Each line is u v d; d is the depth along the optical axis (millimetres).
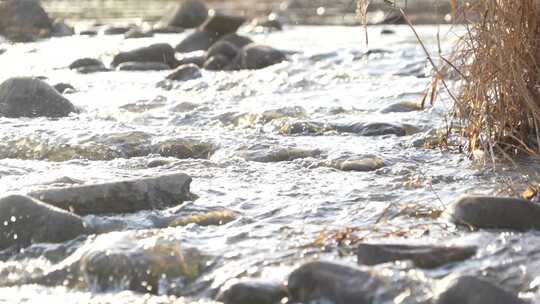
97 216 11508
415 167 13969
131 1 70250
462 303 8695
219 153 15250
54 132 16125
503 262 9766
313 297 9109
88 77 27406
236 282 9328
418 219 11297
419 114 18516
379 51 31875
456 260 9797
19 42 40188
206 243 10492
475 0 13969
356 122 17453
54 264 10305
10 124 17297
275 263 9883
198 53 33344
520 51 13961
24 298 9484
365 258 9789
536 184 12633
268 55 29344
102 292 9711
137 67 29516
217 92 23281
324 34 41688
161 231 10719
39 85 19109
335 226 11133
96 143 15484
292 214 11633
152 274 9766
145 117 19031
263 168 14156
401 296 8930
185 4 47781
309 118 18172
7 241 10789
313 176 13633
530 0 13734
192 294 9531
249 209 11891
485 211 10938
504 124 14125
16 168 13867
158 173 13570
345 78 25547
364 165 14109
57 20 44844
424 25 43219
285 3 61750
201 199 12297
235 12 56500
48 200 11562
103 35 43844
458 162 14266
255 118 18469
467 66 14297
